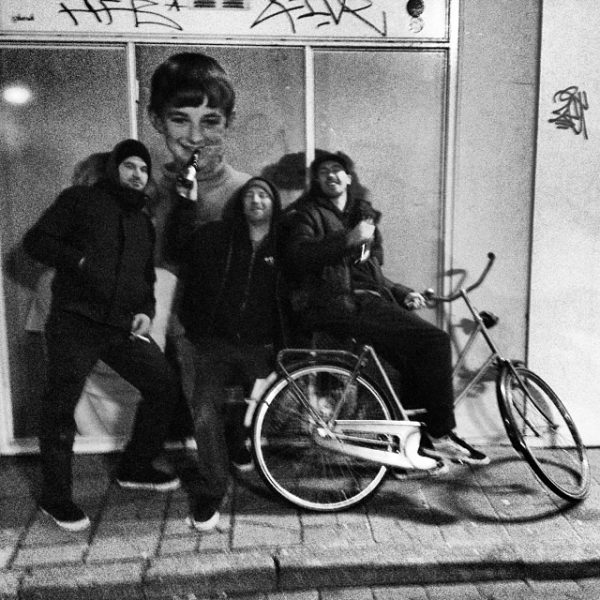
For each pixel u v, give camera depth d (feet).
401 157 16.84
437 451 15.43
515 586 13.48
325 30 16.25
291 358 16.83
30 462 17.21
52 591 12.99
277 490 14.99
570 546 13.89
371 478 16.26
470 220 17.07
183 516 14.98
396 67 16.53
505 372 15.76
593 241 17.16
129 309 15.14
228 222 16.71
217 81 16.37
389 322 15.25
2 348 17.11
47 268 16.88
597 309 17.42
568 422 16.47
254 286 16.75
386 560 13.52
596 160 16.87
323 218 16.12
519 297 17.38
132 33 16.05
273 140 16.62
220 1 16.07
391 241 17.13
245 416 16.78
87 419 17.52
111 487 16.07
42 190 16.56
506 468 16.78
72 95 16.25
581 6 16.33
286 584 13.43
